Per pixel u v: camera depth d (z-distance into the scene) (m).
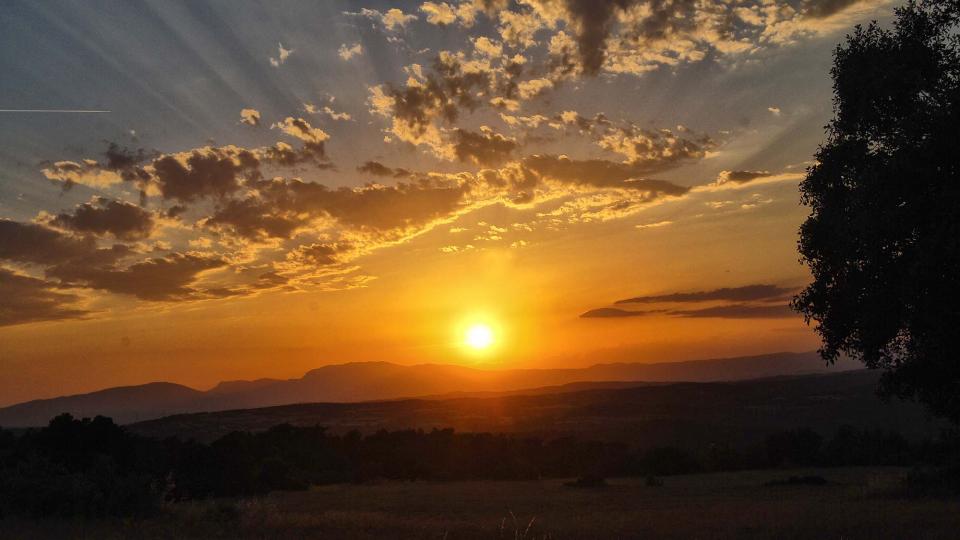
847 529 19.89
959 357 15.34
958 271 14.16
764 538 18.78
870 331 16.36
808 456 78.62
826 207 17.11
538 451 86.19
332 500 44.84
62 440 40.59
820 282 17.16
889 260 15.41
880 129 16.05
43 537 19.42
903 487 36.50
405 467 76.69
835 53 16.77
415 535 21.23
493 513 32.09
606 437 127.75
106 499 27.58
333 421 168.50
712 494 45.50
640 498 42.91
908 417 119.62
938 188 14.34
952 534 18.16
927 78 15.34
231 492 51.78
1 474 27.91
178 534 20.55
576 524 24.12
